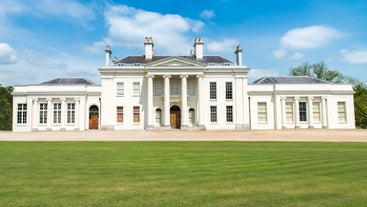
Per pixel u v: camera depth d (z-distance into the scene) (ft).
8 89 273.33
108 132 117.08
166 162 38.91
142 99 141.28
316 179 28.30
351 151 51.83
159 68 136.26
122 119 140.87
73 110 143.02
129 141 76.28
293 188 24.86
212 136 95.91
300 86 147.33
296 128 143.74
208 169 33.60
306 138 86.48
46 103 142.72
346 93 148.05
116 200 21.27
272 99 146.92
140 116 140.56
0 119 248.73
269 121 145.69
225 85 143.64
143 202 20.81
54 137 93.71
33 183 26.55
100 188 24.72
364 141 75.51
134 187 25.05
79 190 24.06
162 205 20.15
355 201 21.17
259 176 29.66
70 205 20.13
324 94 146.00
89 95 145.28
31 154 47.65
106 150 54.03
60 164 37.19
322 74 238.68
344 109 148.05
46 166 35.63
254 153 49.06
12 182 26.96
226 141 75.72
